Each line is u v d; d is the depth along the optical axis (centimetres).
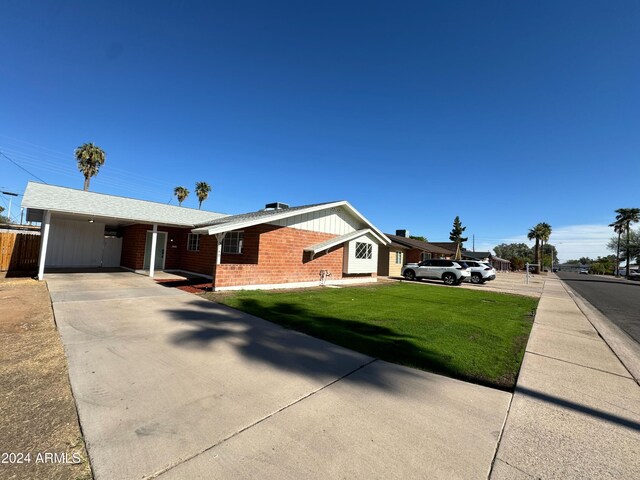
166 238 1697
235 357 464
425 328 702
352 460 248
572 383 434
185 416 302
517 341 637
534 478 239
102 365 413
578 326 832
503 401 368
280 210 1558
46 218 1156
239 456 247
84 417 293
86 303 767
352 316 791
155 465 234
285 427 290
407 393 376
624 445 290
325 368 441
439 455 260
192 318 672
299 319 714
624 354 587
